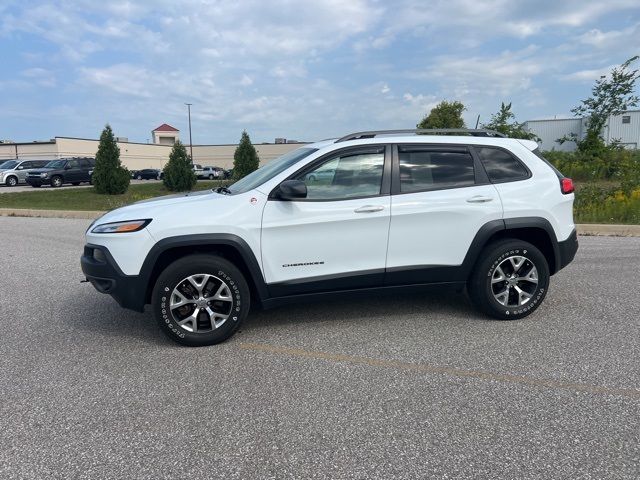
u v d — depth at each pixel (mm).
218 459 2701
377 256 4484
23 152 54938
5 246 9195
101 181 21156
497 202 4676
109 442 2867
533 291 4828
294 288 4383
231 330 4281
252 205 4242
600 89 17297
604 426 2963
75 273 7035
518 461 2645
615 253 7879
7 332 4680
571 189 5004
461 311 5145
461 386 3494
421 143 4660
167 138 81000
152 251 4082
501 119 17453
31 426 3045
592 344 4219
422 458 2684
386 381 3584
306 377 3664
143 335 4574
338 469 2604
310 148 4707
